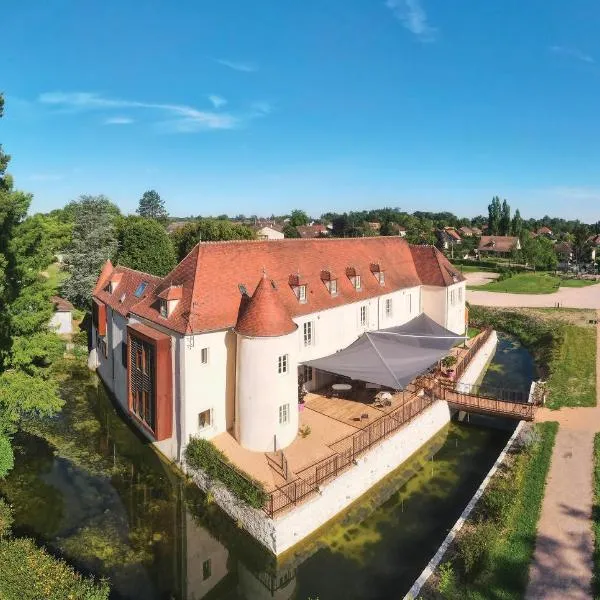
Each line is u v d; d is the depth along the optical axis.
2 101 22.72
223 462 23.69
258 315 25.77
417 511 23.88
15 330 26.89
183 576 20.02
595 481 22.91
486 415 31.97
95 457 28.98
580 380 37.34
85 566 20.00
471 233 197.62
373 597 18.52
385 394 32.50
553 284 95.56
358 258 40.50
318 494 22.27
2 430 25.86
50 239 28.64
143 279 35.03
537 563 17.61
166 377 27.09
